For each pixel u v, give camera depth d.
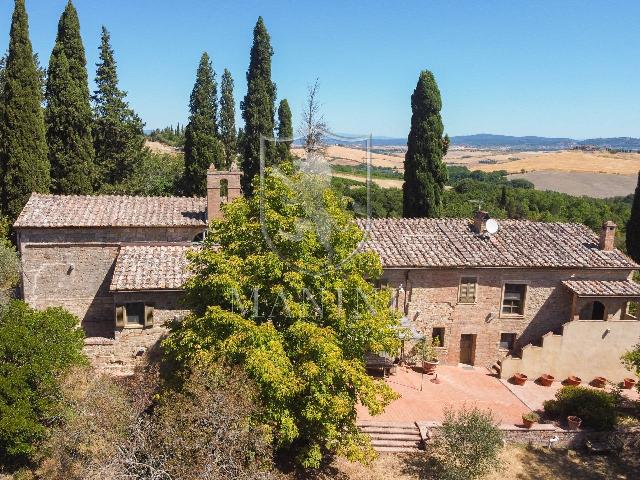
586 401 22.23
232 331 15.85
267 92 44.97
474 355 26.61
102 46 43.94
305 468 18.70
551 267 25.61
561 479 19.41
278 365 15.03
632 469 20.14
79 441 16.33
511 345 26.84
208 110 46.56
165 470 13.98
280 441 15.67
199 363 15.25
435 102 38.28
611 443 20.97
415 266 24.77
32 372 17.06
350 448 16.67
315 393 15.46
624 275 26.39
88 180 38.94
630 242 38.56
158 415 16.05
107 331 24.83
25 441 17.14
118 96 44.97
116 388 17.89
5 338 17.23
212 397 14.27
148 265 22.86
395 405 22.78
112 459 14.66
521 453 20.78
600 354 25.88
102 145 44.81
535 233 28.28
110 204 26.94
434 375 25.47
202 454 13.89
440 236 27.14
